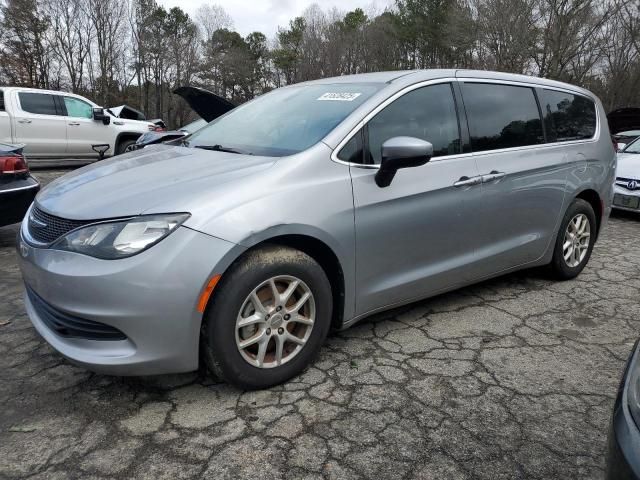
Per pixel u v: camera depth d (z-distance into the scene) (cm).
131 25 4141
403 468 207
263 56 5178
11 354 291
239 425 231
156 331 223
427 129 314
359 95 307
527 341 321
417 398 255
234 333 239
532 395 261
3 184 468
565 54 2412
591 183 422
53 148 1095
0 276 420
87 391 256
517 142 367
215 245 226
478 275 351
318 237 257
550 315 363
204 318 237
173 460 209
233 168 262
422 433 229
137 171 278
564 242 418
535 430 233
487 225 342
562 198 397
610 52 2742
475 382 271
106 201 240
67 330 238
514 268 380
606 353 308
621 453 143
